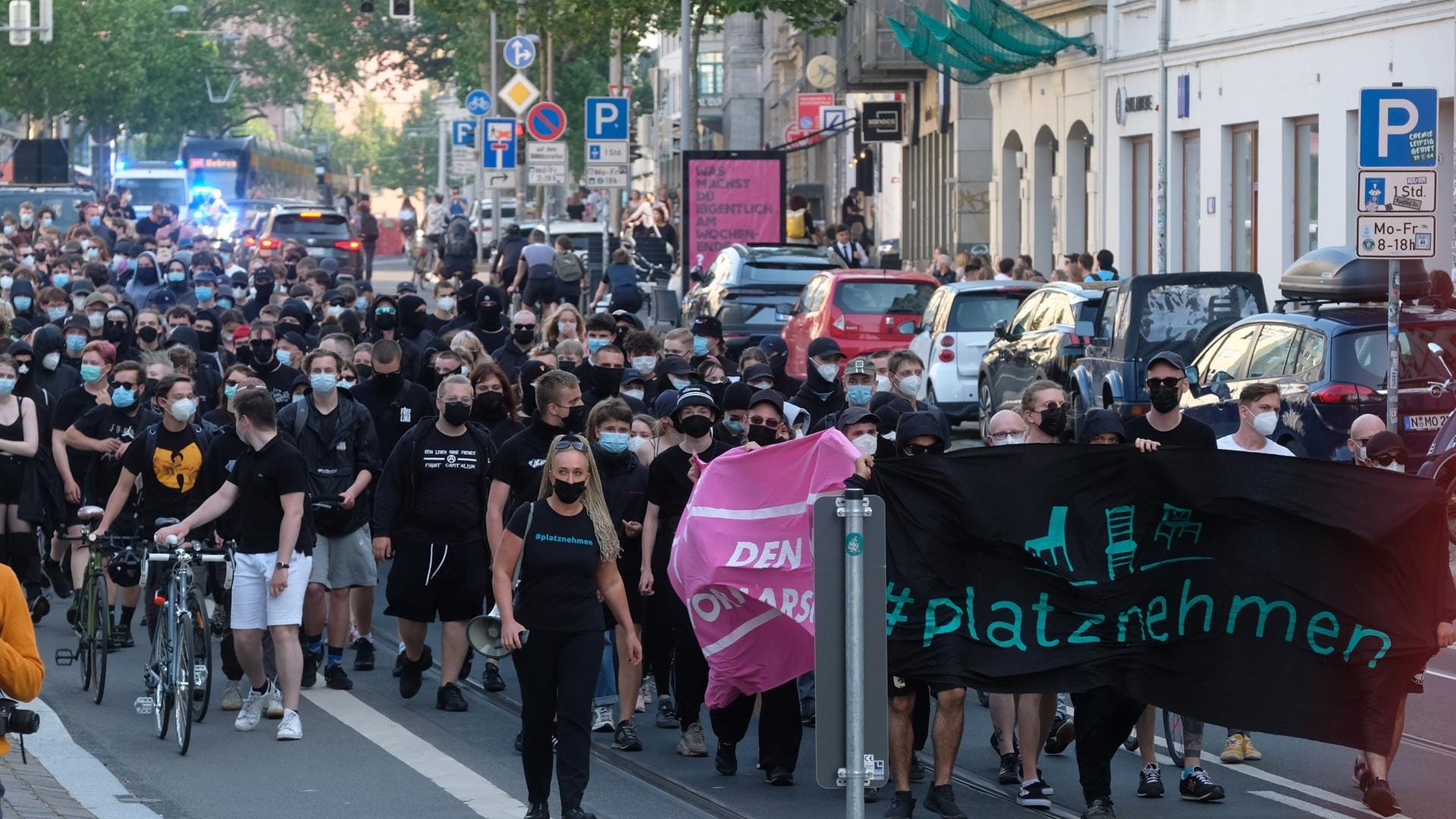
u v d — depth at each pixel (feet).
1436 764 61.26
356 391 82.07
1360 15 149.28
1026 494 54.54
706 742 66.03
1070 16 205.16
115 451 84.38
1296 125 162.91
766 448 59.31
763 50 510.99
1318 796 57.67
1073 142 211.41
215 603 82.99
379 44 550.77
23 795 55.93
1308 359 100.94
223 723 69.00
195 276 128.98
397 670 75.10
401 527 71.05
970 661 54.54
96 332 108.99
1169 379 61.87
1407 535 54.75
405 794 58.29
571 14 295.69
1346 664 54.95
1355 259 104.27
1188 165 183.21
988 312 148.87
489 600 74.69
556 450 53.98
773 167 221.66
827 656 42.50
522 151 325.21
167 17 506.48
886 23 253.03
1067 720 64.54
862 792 42.37
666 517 66.03
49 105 423.23
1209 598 54.90
